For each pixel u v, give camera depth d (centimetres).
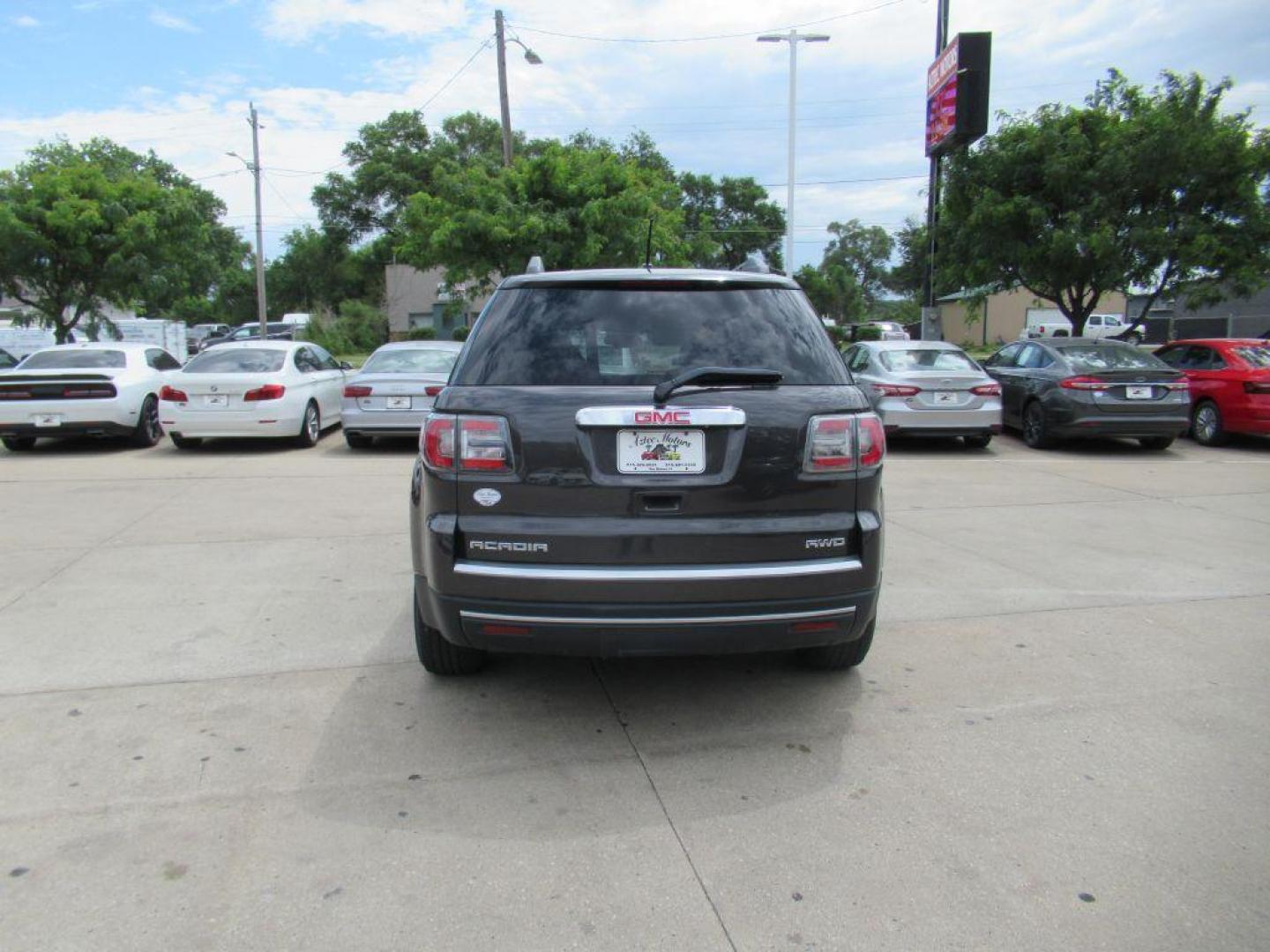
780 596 319
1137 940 236
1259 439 1295
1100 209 1446
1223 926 241
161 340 3148
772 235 6056
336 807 298
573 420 315
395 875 262
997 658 431
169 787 310
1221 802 303
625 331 338
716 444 318
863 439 330
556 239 1995
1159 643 452
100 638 451
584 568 314
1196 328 2995
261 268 3359
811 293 7188
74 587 538
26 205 1822
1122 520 741
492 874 263
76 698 380
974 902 252
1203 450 1180
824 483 324
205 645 442
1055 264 1495
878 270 9344
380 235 5609
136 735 347
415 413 1104
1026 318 4456
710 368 318
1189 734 353
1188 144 1378
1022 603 516
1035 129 1515
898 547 645
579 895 254
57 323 1942
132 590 533
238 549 629
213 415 1091
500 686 398
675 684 402
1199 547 646
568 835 284
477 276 2066
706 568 315
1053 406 1138
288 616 486
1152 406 1101
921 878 262
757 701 385
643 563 314
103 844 276
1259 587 548
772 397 323
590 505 316
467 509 321
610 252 2034
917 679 408
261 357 1162
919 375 1141
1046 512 773
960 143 1642
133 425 1135
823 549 325
